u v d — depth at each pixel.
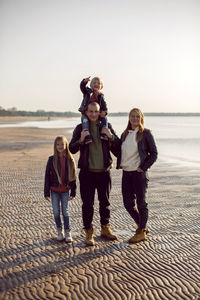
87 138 4.88
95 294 3.62
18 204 7.38
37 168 12.70
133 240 5.12
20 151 19.25
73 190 5.25
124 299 3.52
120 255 4.64
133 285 3.81
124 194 5.29
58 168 5.18
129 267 4.27
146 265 4.32
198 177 10.98
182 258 4.53
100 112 5.20
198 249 4.83
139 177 5.11
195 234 5.45
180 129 51.69
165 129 51.69
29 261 4.44
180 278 3.97
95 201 7.71
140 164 5.06
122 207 7.17
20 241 5.15
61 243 5.09
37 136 33.56
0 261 4.44
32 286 3.79
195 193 8.60
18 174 11.35
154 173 11.75
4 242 5.11
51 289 3.73
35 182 9.94
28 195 8.26
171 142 26.64
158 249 4.84
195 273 4.09
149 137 5.12
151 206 7.31
